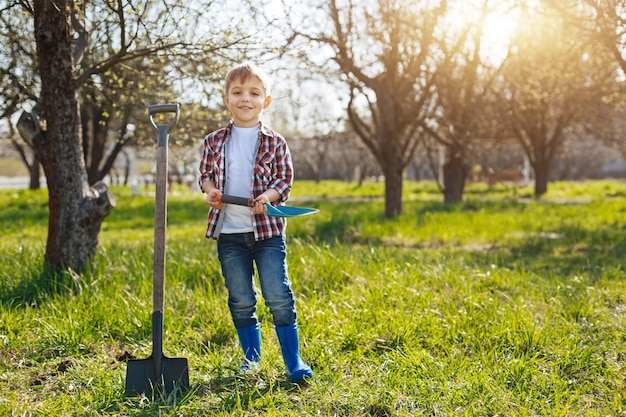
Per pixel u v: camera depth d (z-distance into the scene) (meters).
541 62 12.57
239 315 3.49
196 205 18.73
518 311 4.43
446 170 18.03
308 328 4.14
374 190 29.83
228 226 3.38
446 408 3.03
